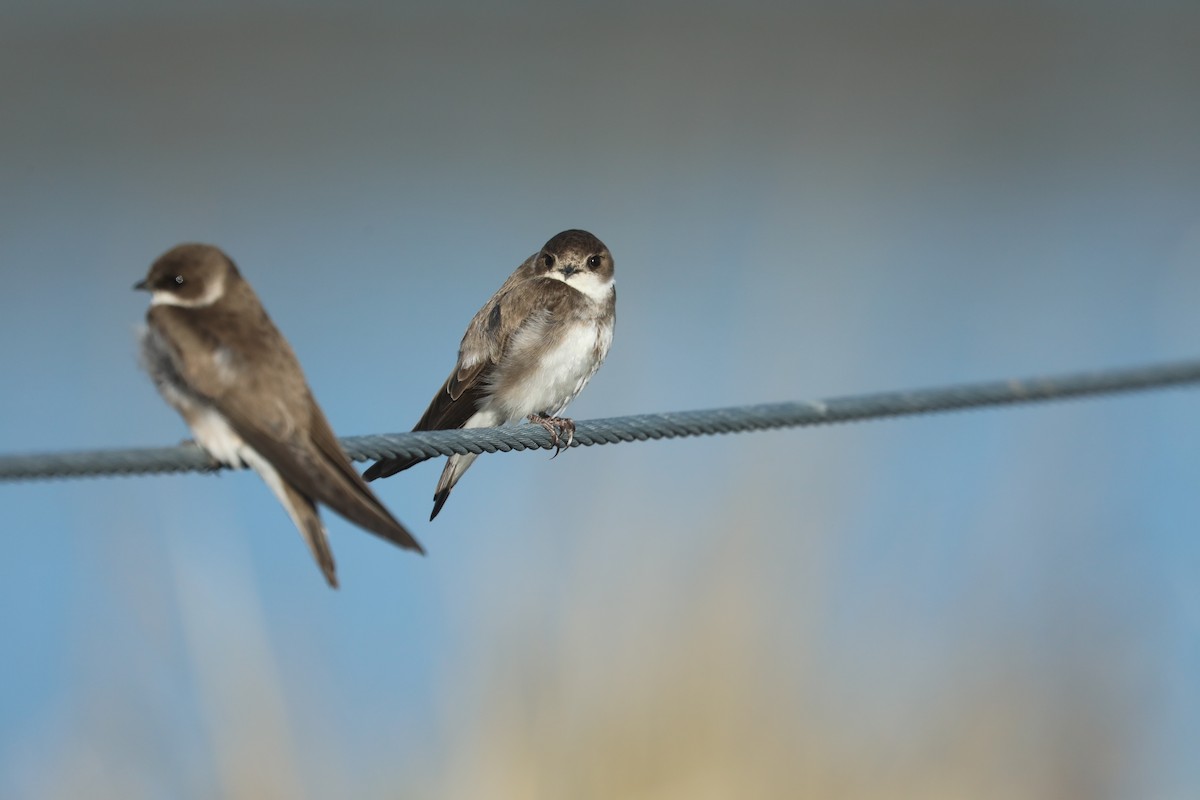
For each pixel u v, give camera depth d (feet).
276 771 24.08
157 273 19.04
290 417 17.60
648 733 25.73
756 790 25.72
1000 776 27.22
